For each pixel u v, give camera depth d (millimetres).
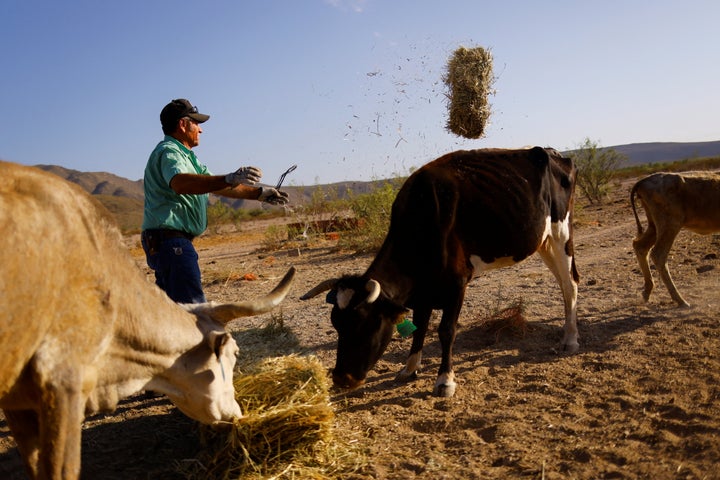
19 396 3234
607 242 13469
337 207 22094
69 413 3125
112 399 3596
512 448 4422
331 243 18547
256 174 4461
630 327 7121
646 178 8125
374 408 5398
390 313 5453
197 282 5199
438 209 5777
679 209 7840
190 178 4555
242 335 6125
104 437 5090
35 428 3600
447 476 4102
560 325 7438
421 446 4594
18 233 2930
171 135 5258
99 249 3357
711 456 4035
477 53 7617
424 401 5488
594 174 23062
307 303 9852
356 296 5316
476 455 4398
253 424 4227
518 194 6250
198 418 4086
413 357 6074
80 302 3211
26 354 3029
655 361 5934
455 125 7695
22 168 3160
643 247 8133
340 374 5320
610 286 9195
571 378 5738
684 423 4547
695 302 7926
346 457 4402
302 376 4684
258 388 4602
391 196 16062
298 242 19406
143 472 4477
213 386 4000
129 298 3533
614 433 4516
